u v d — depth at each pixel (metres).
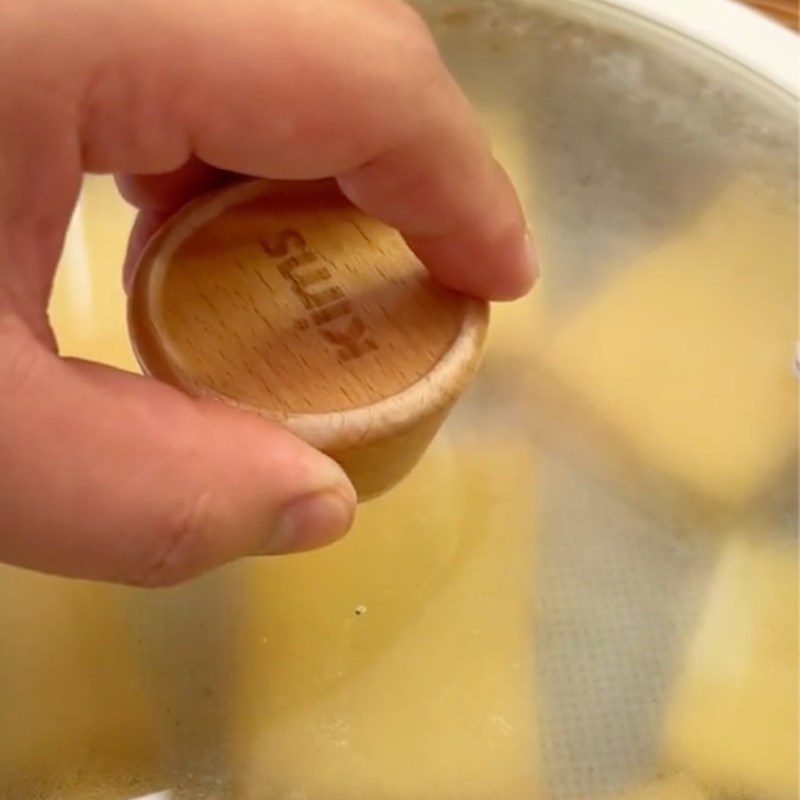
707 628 0.27
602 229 0.31
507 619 0.27
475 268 0.24
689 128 0.32
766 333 0.30
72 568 0.21
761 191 0.31
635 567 0.27
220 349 0.23
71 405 0.21
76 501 0.21
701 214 0.31
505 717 0.26
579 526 0.28
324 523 0.22
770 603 0.27
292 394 0.23
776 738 0.26
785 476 0.29
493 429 0.29
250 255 0.24
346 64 0.22
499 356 0.30
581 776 0.25
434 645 0.26
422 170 0.23
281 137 0.22
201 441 0.21
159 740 0.25
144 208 0.27
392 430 0.23
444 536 0.27
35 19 0.20
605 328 0.30
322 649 0.26
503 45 0.33
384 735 0.25
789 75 0.31
